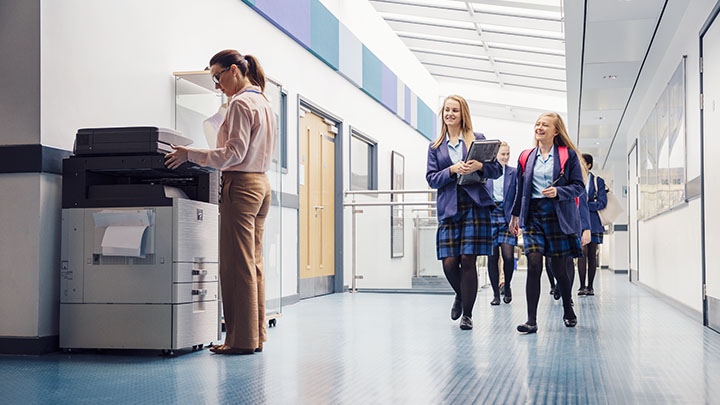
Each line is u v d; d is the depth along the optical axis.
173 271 3.34
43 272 3.48
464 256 4.45
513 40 11.15
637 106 10.61
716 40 4.70
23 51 3.49
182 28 4.81
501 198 6.50
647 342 3.94
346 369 3.02
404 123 11.77
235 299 3.42
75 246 3.45
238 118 3.30
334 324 4.83
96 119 3.87
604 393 2.53
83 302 3.44
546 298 7.38
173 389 2.59
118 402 2.37
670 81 6.73
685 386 2.66
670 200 6.73
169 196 3.38
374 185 9.94
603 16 6.22
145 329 3.36
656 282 8.02
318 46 7.47
